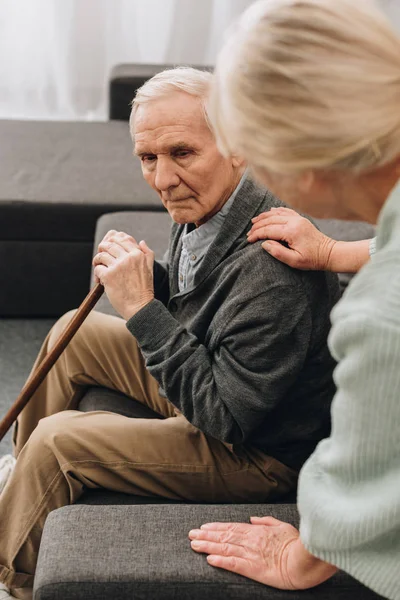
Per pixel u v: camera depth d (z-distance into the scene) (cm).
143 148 136
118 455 151
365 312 89
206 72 136
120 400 175
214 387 140
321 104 86
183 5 369
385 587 101
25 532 153
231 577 122
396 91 86
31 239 253
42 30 369
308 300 136
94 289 158
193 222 147
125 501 153
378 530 97
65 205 248
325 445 105
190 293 148
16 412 166
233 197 141
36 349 263
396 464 94
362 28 86
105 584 122
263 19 89
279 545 124
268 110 88
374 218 97
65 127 292
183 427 155
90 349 175
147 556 125
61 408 179
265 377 135
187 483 152
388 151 88
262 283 134
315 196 95
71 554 125
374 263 91
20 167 263
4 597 160
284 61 87
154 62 383
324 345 143
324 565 115
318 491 104
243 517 133
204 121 134
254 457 152
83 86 379
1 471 195
